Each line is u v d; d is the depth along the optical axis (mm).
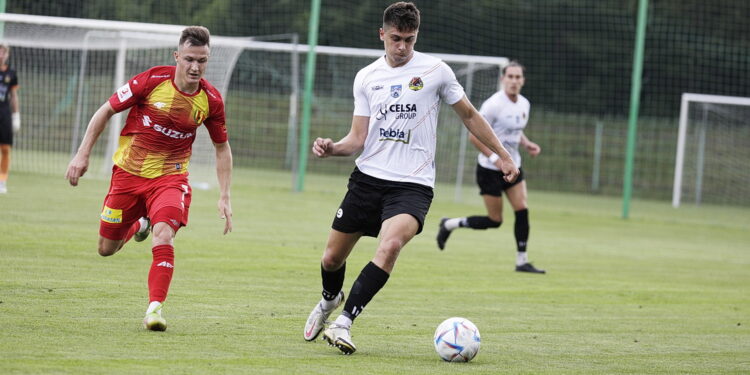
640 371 18047
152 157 20516
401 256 36750
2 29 60906
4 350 16141
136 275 26422
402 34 19016
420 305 25438
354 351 17953
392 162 19172
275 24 101438
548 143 99438
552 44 107250
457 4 106500
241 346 18141
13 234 32750
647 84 104750
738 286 33969
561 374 17344
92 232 35062
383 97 19234
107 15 93688
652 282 33812
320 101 93688
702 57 102188
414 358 18141
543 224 57438
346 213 19250
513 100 35312
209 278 27500
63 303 21375
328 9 102188
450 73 19594
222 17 99625
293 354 17734
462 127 71562
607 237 51562
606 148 98312
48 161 70000
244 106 90688
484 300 27141
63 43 63875
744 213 81000
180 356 16719
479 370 17234
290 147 91312
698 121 96000
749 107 92812
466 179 82562
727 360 19719
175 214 19969
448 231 37969
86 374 14805
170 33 59531
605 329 23250
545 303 27312
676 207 83312
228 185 21203
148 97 20125
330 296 19562
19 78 74188
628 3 103938
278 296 25188
